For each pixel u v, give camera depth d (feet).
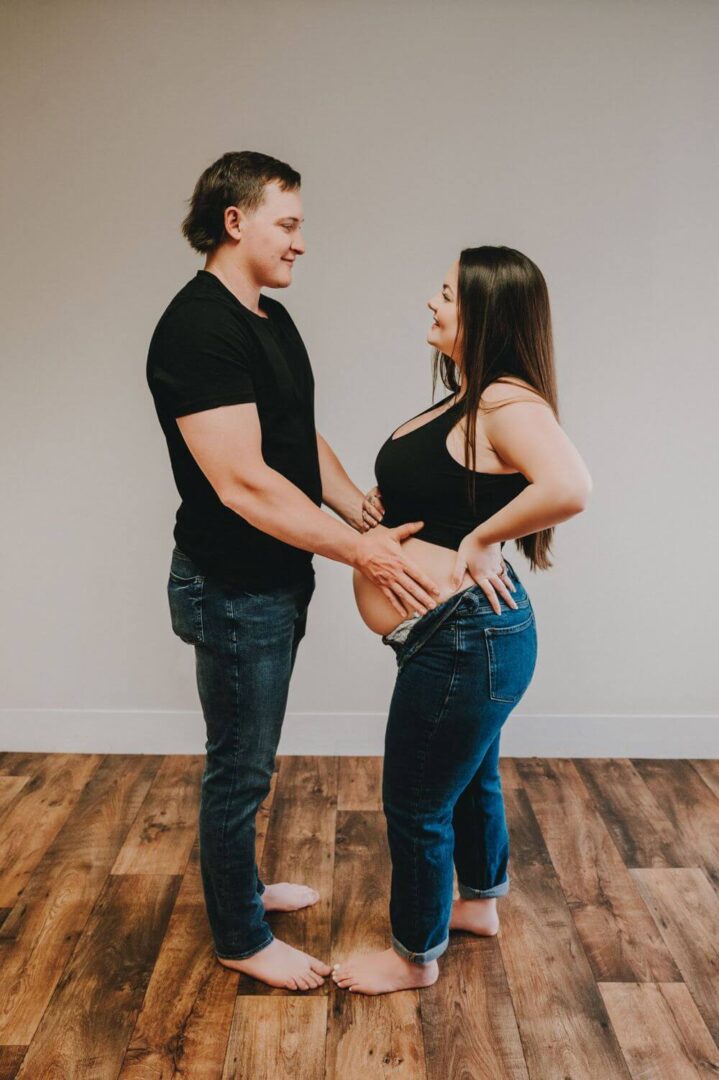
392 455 5.91
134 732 10.14
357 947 7.06
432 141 8.98
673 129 8.93
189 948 6.98
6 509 9.73
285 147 9.00
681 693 10.11
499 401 5.47
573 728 10.16
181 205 9.09
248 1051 6.03
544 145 8.98
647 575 9.84
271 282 6.10
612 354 9.36
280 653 6.31
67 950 6.91
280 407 6.09
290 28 8.79
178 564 6.31
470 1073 5.87
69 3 8.71
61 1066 5.87
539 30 8.79
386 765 6.22
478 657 5.74
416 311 9.29
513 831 8.61
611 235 9.14
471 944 7.06
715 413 9.48
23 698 10.15
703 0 8.70
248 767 6.35
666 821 8.82
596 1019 6.31
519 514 5.37
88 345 9.36
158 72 8.85
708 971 6.78
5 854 8.13
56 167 9.01
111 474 9.64
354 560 5.80
